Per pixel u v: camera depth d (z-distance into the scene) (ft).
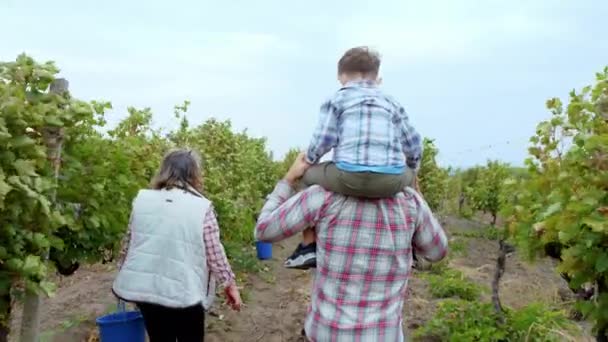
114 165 14.82
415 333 18.76
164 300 12.16
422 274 28.96
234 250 29.19
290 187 9.29
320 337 8.76
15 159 9.47
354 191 8.49
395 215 8.79
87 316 20.29
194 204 12.48
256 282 27.25
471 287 24.61
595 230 9.59
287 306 23.31
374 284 8.73
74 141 13.24
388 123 8.65
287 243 39.52
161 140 22.61
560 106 12.96
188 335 12.82
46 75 11.07
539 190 12.92
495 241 43.98
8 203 9.32
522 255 13.84
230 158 31.19
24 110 9.78
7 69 10.92
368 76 9.18
